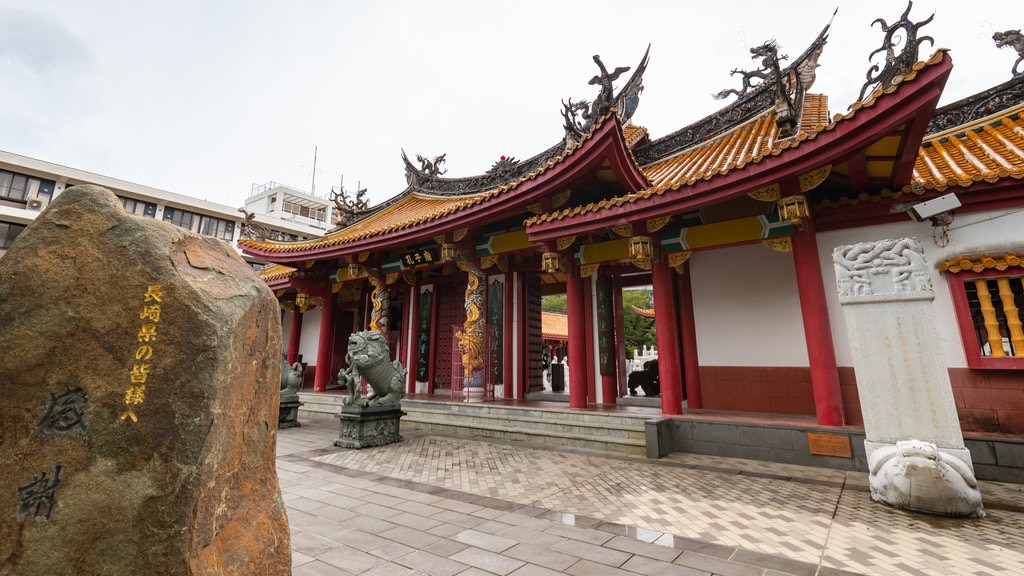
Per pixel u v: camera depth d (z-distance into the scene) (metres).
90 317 3.07
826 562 4.77
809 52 13.61
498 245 15.60
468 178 20.48
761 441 9.66
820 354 9.50
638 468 9.09
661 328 11.48
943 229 9.48
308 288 20.50
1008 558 4.84
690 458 9.92
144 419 2.88
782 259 12.29
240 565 3.06
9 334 3.01
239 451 3.24
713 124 16.05
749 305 12.51
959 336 9.11
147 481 2.77
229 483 3.10
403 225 15.21
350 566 4.74
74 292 3.11
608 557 4.95
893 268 7.16
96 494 2.77
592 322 15.55
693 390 12.84
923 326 6.89
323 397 18.58
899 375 6.92
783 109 10.70
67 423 2.90
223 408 3.03
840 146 8.16
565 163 11.67
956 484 6.01
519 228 15.26
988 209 9.14
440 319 19.98
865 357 7.18
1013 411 8.55
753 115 15.12
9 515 2.75
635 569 4.64
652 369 17.80
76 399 2.94
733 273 12.89
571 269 13.23
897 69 8.66
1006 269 8.67
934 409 6.64
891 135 8.21
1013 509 6.39
